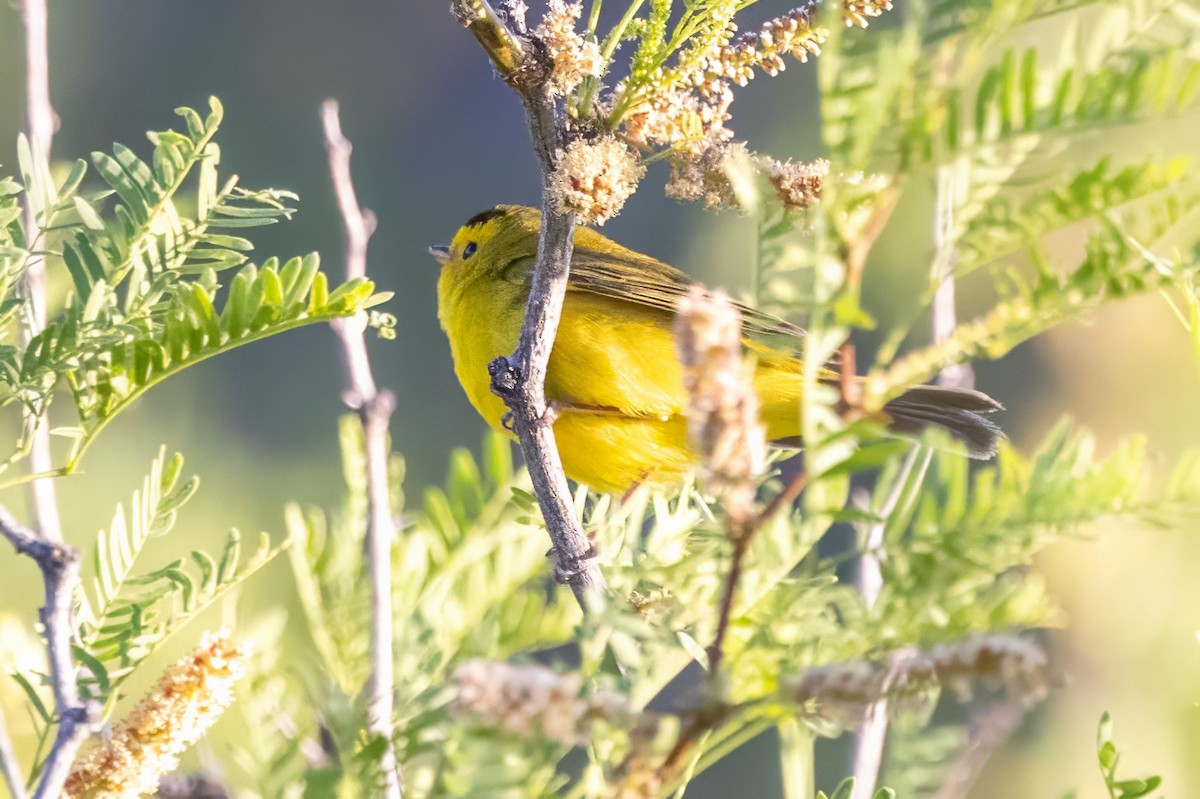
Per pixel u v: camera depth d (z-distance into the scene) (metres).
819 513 3.12
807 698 3.01
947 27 3.12
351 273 7.54
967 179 3.58
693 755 3.47
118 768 4.20
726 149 5.32
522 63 5.48
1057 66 3.35
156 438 18.41
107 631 4.82
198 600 5.04
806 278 3.44
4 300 5.23
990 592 3.58
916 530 3.57
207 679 4.25
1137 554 6.97
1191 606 6.92
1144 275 3.56
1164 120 3.18
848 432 3.08
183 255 5.33
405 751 3.40
